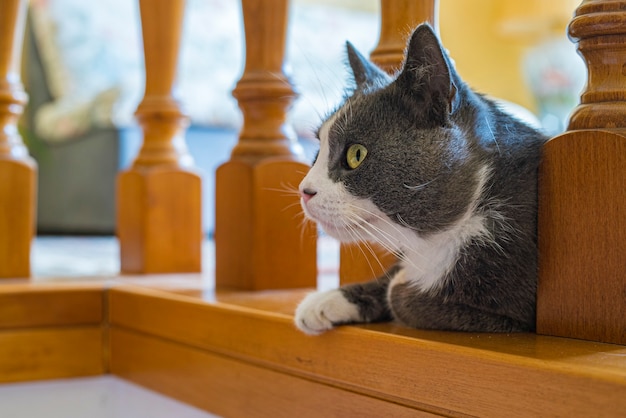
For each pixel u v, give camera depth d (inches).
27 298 62.1
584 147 37.2
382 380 39.8
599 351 34.2
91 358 64.7
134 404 61.3
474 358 34.6
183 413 56.3
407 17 49.1
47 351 62.9
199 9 171.0
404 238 42.4
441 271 41.5
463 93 41.7
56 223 159.3
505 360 33.2
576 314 37.9
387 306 45.2
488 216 40.4
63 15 162.9
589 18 37.7
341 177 42.9
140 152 75.2
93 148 153.4
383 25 50.6
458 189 40.8
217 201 63.1
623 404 28.8
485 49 206.5
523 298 39.9
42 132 159.6
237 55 173.6
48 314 62.9
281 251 60.8
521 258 39.6
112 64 163.3
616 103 37.7
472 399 34.8
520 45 207.5
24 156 71.5
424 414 37.6
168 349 57.6
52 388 63.1
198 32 170.1
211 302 53.2
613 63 38.0
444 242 41.5
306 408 45.2
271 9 60.5
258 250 59.9
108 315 65.1
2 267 70.0
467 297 40.6
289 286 61.3
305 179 44.5
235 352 50.5
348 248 52.0
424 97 41.3
